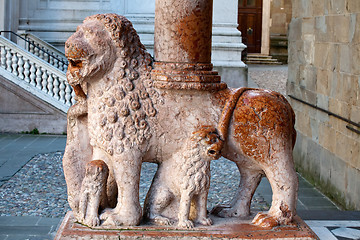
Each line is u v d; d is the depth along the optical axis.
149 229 3.15
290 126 3.31
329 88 6.58
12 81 10.31
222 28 13.41
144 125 3.16
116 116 3.15
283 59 24.30
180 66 3.21
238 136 3.23
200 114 3.22
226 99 3.29
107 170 3.21
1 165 7.76
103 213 3.22
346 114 6.00
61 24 13.73
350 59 5.90
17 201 6.05
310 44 7.33
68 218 3.36
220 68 13.29
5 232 4.89
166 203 3.27
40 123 10.44
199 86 3.17
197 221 3.28
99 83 3.19
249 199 3.52
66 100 10.54
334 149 6.40
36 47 11.55
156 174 3.34
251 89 3.43
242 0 24.69
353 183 5.76
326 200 6.46
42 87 10.61
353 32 5.80
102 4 13.72
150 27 13.54
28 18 13.64
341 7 6.17
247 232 3.17
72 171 3.36
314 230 4.31
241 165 3.45
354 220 4.64
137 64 3.23
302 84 7.73
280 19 24.23
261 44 24.55
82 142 3.41
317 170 7.07
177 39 3.22
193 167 3.18
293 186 3.27
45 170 7.54
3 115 10.40
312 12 7.24
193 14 3.20
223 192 6.53
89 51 3.09
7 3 12.84
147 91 3.21
